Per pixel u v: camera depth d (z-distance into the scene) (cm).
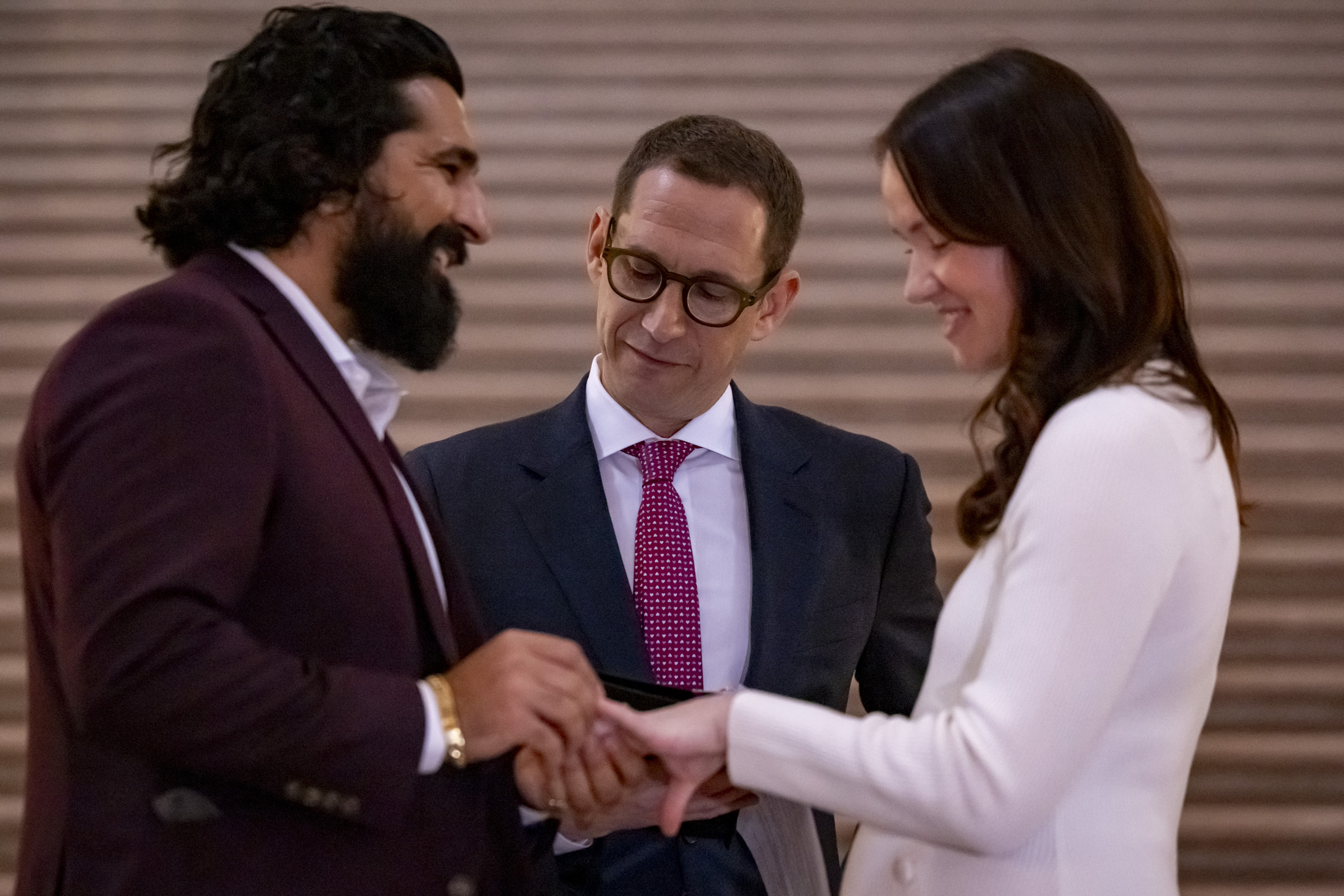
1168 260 566
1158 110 2222
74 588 473
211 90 571
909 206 564
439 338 598
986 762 503
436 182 585
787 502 785
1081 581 503
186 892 510
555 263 2061
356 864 533
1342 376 1972
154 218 572
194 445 487
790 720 555
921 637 809
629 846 729
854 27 2311
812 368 1986
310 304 573
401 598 552
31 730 546
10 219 2075
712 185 733
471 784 575
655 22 2309
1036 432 559
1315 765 1641
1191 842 1591
